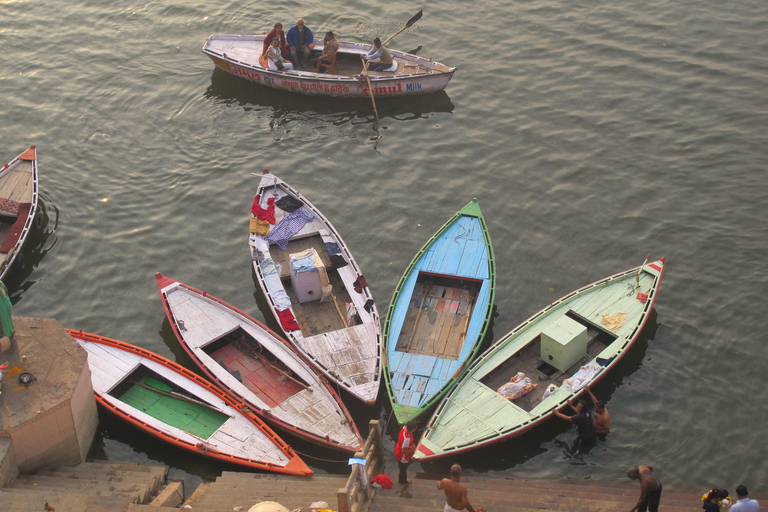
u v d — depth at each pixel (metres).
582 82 30.02
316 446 18.92
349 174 26.95
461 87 30.22
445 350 20.83
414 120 29.03
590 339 20.89
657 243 24.08
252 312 22.75
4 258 23.06
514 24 33.00
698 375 20.41
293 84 30.06
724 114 28.30
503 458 18.59
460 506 13.76
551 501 15.85
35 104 29.92
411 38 32.44
